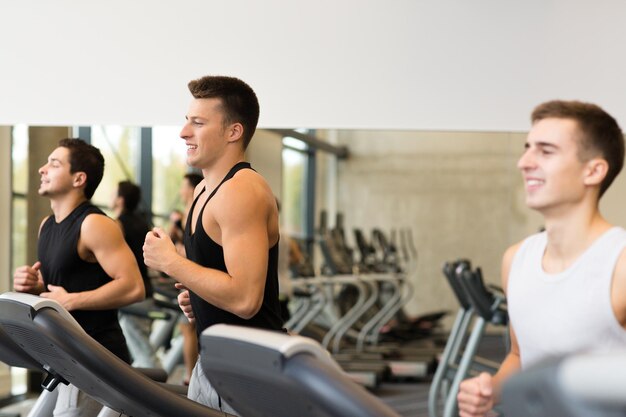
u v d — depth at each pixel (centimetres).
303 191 973
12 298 227
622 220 501
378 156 1011
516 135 861
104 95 459
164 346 610
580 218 198
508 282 212
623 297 192
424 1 448
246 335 156
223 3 455
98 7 459
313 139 906
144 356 548
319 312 912
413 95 450
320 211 995
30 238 524
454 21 448
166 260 250
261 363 152
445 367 592
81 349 218
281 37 454
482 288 527
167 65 458
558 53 445
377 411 140
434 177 1004
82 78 459
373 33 451
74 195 339
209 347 164
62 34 460
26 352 264
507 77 447
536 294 203
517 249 214
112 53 459
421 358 856
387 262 1006
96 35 459
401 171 1010
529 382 124
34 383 602
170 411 223
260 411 167
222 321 256
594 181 196
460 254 1013
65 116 459
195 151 262
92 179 341
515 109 446
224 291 245
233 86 264
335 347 890
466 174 993
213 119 262
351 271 948
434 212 1014
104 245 327
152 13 458
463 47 448
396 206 1017
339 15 451
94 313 327
